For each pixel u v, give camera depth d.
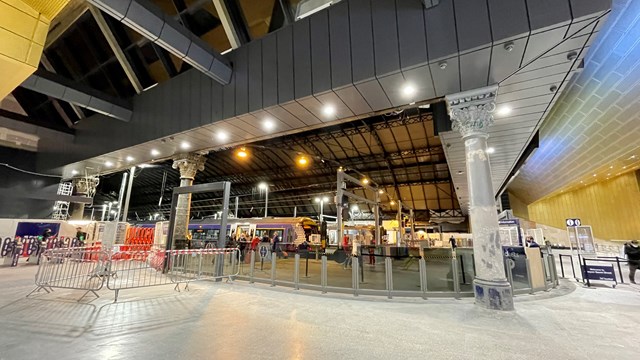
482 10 5.54
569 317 5.27
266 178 35.47
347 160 28.19
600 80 10.99
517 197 35.88
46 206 17.81
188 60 8.05
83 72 14.16
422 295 6.79
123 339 3.94
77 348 3.62
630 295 7.36
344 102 7.86
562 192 31.39
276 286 8.23
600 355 3.59
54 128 14.09
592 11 4.65
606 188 26.41
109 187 45.34
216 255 9.22
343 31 7.14
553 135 17.23
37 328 4.39
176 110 10.46
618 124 13.76
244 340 3.95
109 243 11.20
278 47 8.23
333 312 5.51
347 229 26.20
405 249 12.72
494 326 4.72
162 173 37.34
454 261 7.01
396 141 24.03
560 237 30.44
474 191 6.55
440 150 24.00
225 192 10.05
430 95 7.32
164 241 15.71
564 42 5.24
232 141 11.18
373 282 9.25
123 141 12.19
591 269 8.83
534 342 4.01
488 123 6.71
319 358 3.40
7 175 16.44
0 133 13.78
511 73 6.19
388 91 7.17
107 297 6.61
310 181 34.12
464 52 5.65
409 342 3.96
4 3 4.36
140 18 6.70
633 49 8.98
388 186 31.55
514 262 7.74
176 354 3.46
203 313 5.32
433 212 34.53
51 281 7.18
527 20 5.11
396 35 6.39
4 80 4.88
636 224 23.83
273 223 21.09
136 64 12.34
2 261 12.09
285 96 7.88
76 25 12.30
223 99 9.23
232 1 9.70
